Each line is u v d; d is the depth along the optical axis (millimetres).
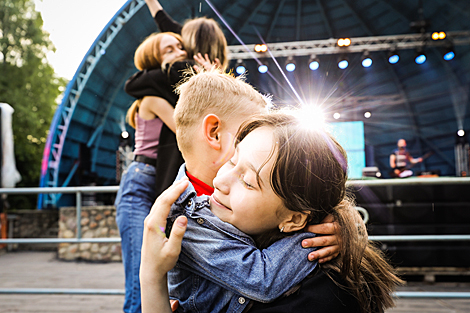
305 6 11398
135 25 10633
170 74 1361
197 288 581
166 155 1388
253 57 8852
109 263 5609
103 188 2473
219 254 551
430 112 13062
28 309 2809
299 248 566
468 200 3775
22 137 13922
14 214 7754
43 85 14594
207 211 580
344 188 592
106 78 11258
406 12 11219
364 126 11922
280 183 531
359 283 584
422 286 3670
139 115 1528
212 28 1533
